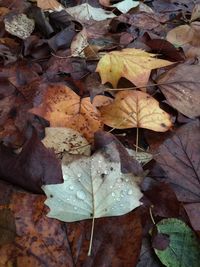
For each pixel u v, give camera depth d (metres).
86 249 0.27
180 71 0.43
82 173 0.29
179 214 0.30
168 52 0.50
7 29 0.50
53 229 0.28
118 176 0.30
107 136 0.32
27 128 0.35
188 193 0.32
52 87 0.39
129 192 0.29
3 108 0.38
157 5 0.72
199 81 0.42
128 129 0.38
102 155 0.30
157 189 0.30
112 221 0.28
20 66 0.44
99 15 0.62
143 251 0.28
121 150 0.32
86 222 0.28
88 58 0.48
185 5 0.74
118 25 0.58
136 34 0.57
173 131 0.38
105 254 0.27
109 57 0.44
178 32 0.56
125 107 0.38
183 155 0.33
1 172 0.30
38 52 0.48
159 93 0.43
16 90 0.39
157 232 0.29
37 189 0.29
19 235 0.27
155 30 0.59
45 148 0.29
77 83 0.43
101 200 0.29
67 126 0.37
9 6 0.58
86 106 0.38
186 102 0.41
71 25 0.51
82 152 0.33
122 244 0.27
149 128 0.37
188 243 0.29
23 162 0.29
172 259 0.28
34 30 0.53
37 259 0.27
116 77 0.43
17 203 0.28
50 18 0.54
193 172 0.33
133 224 0.28
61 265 0.27
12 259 0.26
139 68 0.43
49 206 0.28
